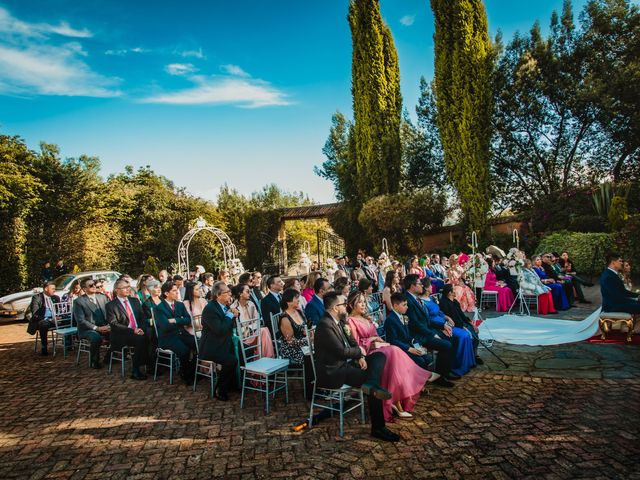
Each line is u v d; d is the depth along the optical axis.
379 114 22.81
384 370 4.34
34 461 3.75
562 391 4.82
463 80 19.33
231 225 26.88
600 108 18.91
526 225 20.62
